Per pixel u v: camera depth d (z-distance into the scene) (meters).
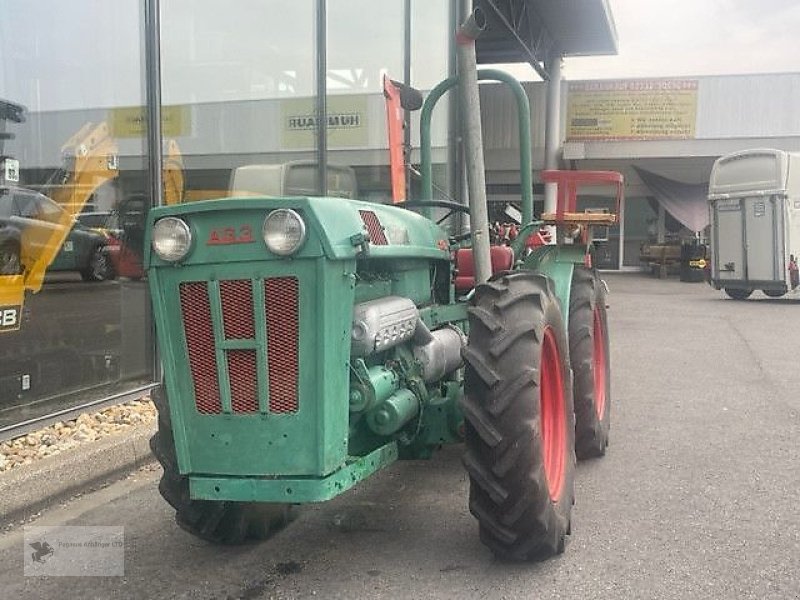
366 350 3.26
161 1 6.42
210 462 3.19
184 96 6.71
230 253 3.07
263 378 3.08
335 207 3.16
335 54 8.59
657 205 28.11
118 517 4.45
